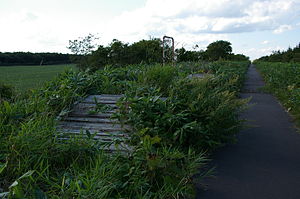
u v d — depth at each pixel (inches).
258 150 224.1
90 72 379.2
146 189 141.9
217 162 199.2
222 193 155.5
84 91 291.9
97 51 717.3
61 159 160.2
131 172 143.6
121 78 345.7
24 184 129.1
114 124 215.8
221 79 361.4
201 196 151.9
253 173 181.5
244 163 197.6
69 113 238.4
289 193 156.4
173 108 212.7
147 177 146.9
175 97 239.5
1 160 152.8
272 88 590.6
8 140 158.2
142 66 413.7
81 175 137.1
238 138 255.8
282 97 470.3
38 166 147.9
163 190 144.7
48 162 157.8
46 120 185.2
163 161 152.1
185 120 208.5
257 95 534.6
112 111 242.8
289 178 174.7
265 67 1234.6
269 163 198.1
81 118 233.3
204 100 230.7
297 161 201.6
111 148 186.9
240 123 273.7
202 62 705.0
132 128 202.5
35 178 138.4
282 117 343.6
